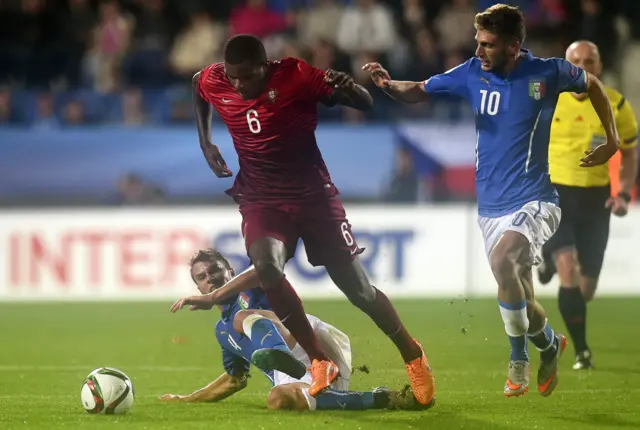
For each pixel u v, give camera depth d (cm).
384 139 6169
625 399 2605
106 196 6044
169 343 4062
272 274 2167
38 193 6041
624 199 3231
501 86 2322
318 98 2180
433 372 3180
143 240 5650
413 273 5653
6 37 6969
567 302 3234
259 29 6675
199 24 6788
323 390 2206
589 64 3106
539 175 2336
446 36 6781
